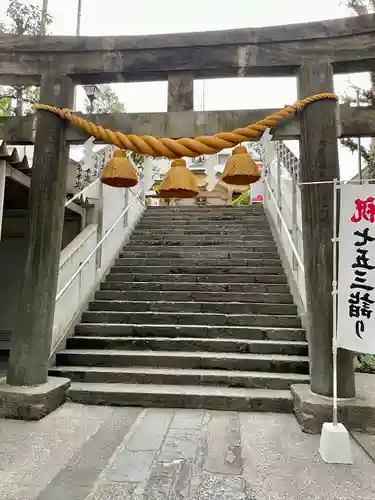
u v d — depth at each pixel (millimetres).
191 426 3764
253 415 4117
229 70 4191
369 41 3982
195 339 5504
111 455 3080
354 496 2512
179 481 2672
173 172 3531
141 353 5293
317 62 4047
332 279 3803
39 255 4203
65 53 4402
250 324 5965
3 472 2783
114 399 4422
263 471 2832
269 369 4957
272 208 9227
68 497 2457
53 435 3480
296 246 6664
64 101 4355
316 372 3836
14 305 8023
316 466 2922
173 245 8828
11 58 4441
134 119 4125
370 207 3373
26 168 4754
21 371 4098
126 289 7129
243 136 3615
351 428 3557
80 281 6328
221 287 6934
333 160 3920
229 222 9734
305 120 4008
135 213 9969
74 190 6543
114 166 3705
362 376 5168
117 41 4285
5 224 7855
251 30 4145
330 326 3787
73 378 4902
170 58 4215
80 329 5898
